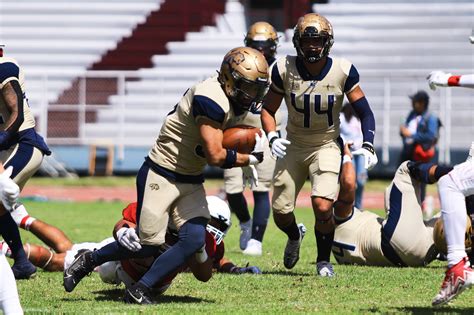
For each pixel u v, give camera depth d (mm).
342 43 69688
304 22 21125
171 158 17375
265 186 28453
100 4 73562
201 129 16859
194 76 67688
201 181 17812
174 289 19750
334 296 18766
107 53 71938
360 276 21984
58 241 23500
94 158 63469
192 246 17469
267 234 35344
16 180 20719
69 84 67875
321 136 22078
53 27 73562
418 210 24344
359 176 43750
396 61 68812
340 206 24953
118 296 18781
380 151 63094
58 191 57750
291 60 21891
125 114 67688
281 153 20250
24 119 20922
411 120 45188
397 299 18344
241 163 17141
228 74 16938
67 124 65812
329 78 21547
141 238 17516
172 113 17609
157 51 71562
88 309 16812
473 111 63219
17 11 74250
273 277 21781
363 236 24922
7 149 20766
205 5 72625
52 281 21031
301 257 27391
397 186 24469
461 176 16062
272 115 22203
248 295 18938
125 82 69250
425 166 24000
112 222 39312
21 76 20719
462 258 15742
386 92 61250
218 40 71500
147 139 63969
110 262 19578
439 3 69812
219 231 21547
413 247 24125
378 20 70000
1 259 14438
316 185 21922
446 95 60344
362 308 16969
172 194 17438
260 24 27344
